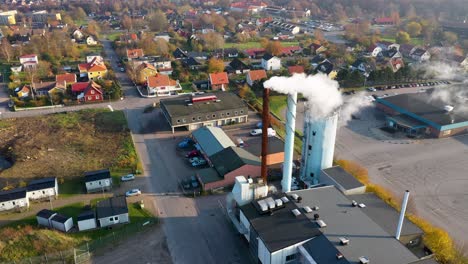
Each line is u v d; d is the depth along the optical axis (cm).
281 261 4262
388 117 8650
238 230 5003
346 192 5484
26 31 17700
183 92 10650
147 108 9331
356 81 11119
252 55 14575
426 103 9138
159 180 6341
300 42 16725
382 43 15912
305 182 6178
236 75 12369
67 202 5766
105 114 9062
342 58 13938
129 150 7281
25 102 9694
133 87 11075
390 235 4431
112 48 16062
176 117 7912
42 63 12388
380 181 6425
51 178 6088
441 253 4616
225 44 17000
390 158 7194
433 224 5344
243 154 6525
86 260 4619
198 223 5306
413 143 7812
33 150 7312
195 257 4697
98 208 5316
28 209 5597
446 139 8012
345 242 4203
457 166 6900
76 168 6700
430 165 6938
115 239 4969
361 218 4728
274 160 6744
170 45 15225
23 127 8412
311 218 4681
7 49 13550
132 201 5778
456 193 6084
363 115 9238
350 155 7300
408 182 6394
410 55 14862
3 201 5500
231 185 6150
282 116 9062
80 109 9425
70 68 12606
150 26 19800
